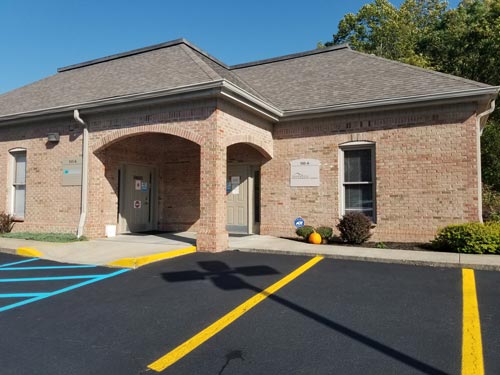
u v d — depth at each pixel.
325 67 13.30
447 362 3.64
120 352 3.98
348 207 11.16
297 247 9.48
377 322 4.66
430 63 24.92
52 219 12.00
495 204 14.65
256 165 12.85
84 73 14.26
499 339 4.14
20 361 3.80
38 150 12.46
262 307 5.27
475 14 26.94
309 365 3.62
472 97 9.33
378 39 27.97
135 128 10.52
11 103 14.07
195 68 10.66
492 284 6.19
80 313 5.15
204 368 3.60
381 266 7.55
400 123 10.35
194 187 13.63
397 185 10.32
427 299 5.48
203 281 6.61
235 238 11.37
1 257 9.02
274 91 12.72
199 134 9.47
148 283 6.55
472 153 9.55
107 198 11.91
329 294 5.79
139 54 13.71
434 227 9.86
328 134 11.27
